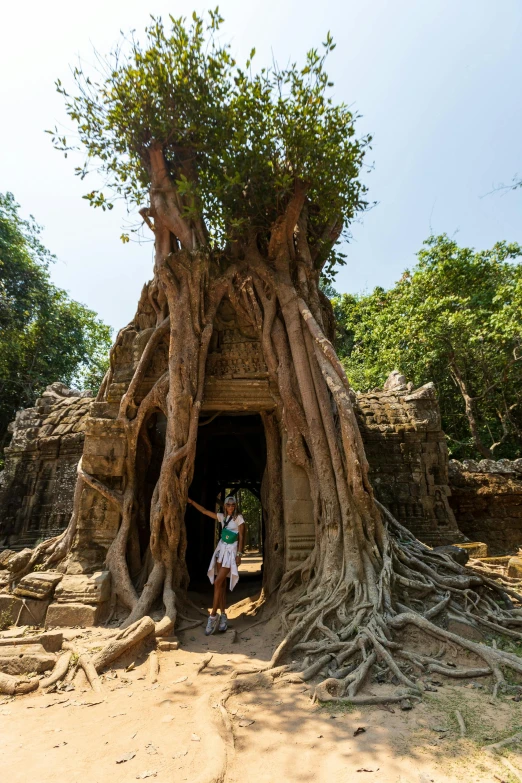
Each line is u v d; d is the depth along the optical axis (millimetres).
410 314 20469
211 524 15148
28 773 2900
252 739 3336
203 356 8438
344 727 3463
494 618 5746
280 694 4219
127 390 8812
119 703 4125
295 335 8414
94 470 8422
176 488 7785
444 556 7188
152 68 8891
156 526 7625
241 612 8352
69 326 26812
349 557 6484
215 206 9406
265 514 9117
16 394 24047
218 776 2752
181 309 8430
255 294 9016
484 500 14133
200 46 9031
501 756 2973
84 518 8203
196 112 9031
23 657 4957
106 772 2908
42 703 4164
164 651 5730
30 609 6918
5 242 22844
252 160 8766
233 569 7027
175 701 4109
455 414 21625
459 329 18625
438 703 3873
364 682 4395
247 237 9602
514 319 16734
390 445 12953
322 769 2893
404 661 4816
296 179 8820
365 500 6879
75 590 6961
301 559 7473
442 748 3098
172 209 9258
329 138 8742
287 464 8078
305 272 9305
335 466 7211
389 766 2877
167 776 2838
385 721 3559
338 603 5891
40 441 14008
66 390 16688
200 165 9688
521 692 4074
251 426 12938
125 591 7191
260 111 8836
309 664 4918
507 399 21047
